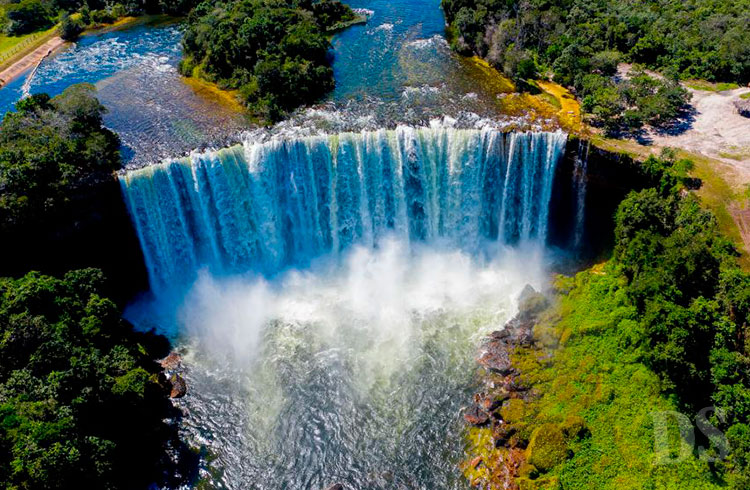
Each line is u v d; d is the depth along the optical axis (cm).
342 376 4644
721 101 6350
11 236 4634
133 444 3997
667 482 3650
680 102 6109
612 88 6159
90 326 4328
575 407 4159
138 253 5547
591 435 3966
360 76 7338
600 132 5753
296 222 5856
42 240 4847
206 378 4684
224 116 6475
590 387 4269
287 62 6894
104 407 3856
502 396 4362
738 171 5197
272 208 5662
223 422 4338
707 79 6856
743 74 6688
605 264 5338
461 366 4666
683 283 4350
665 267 4400
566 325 4716
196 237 5669
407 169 5584
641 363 4275
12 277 4609
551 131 5616
